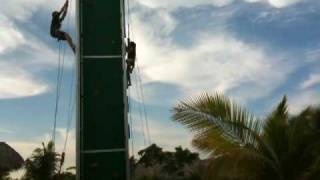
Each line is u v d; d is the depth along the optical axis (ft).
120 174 52.85
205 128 48.98
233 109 49.39
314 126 53.31
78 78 54.54
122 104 54.65
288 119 52.26
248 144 49.32
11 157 167.84
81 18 56.08
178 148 256.73
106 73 55.21
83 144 53.01
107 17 56.59
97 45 55.77
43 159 133.18
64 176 133.49
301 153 49.83
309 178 49.24
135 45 60.70
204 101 49.60
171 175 245.65
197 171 147.13
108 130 53.72
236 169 48.75
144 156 267.80
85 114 53.83
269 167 49.29
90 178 52.31
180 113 49.34
